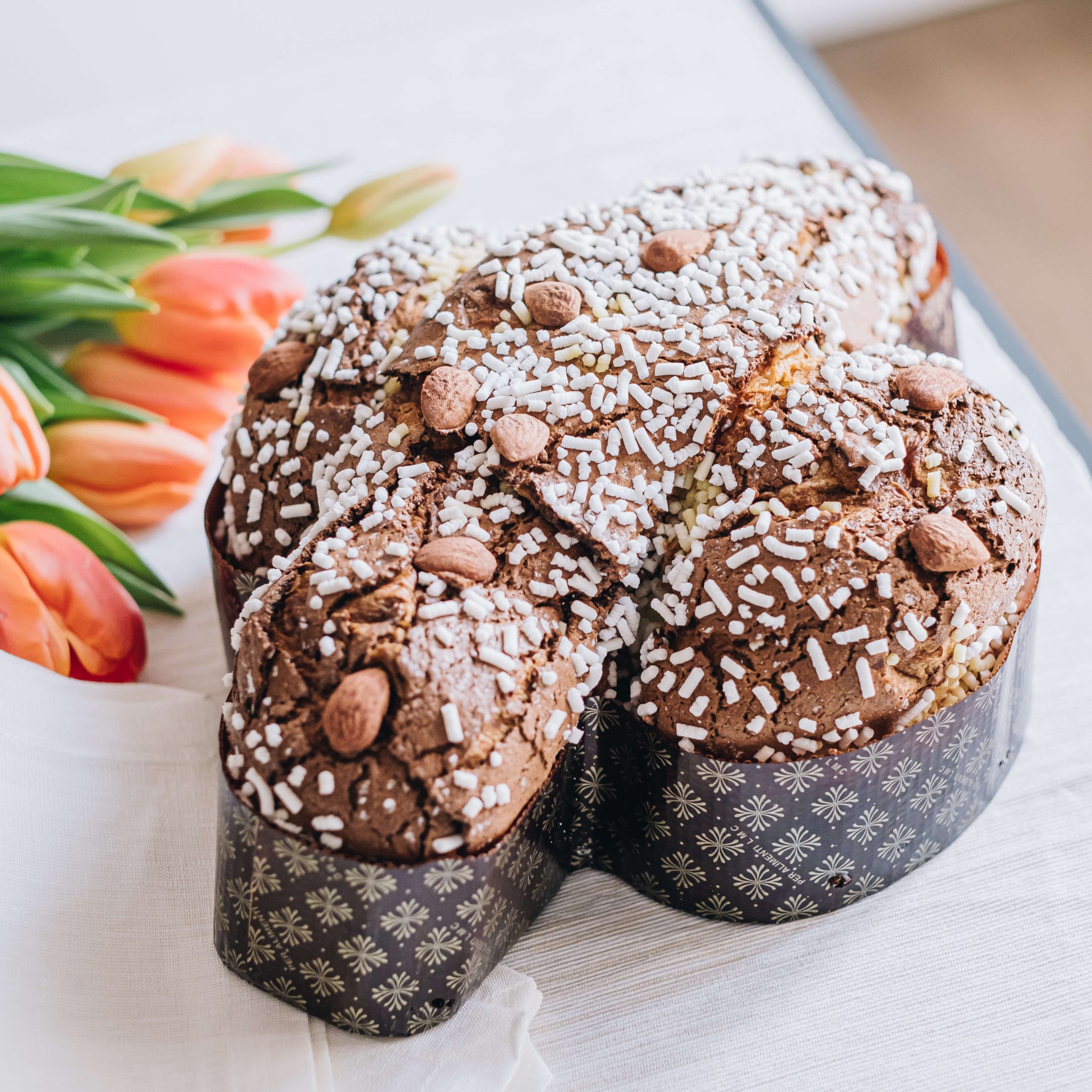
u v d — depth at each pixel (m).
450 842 0.62
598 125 0.96
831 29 1.44
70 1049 0.63
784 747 0.65
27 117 1.09
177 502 0.79
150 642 0.75
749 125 0.95
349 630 0.63
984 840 0.69
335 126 0.97
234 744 0.64
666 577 0.66
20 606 0.70
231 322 0.78
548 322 0.68
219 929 0.65
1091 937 0.67
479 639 0.63
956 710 0.65
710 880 0.67
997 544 0.65
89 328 0.82
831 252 0.71
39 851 0.67
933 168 1.27
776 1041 0.65
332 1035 0.65
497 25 1.06
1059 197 1.23
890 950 0.67
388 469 0.66
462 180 0.92
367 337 0.70
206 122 0.97
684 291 0.68
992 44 1.42
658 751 0.65
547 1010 0.66
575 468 0.66
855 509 0.65
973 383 0.69
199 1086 0.63
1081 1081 0.64
